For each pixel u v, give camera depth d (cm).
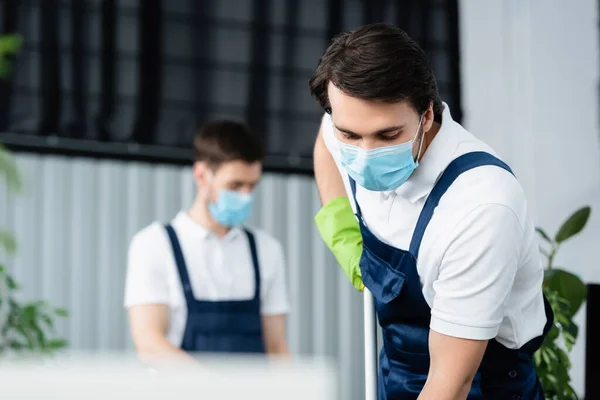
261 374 51
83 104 459
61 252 448
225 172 318
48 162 452
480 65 526
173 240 314
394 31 157
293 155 493
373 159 162
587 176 520
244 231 330
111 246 456
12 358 361
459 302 165
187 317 311
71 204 453
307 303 486
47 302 426
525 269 176
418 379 191
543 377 246
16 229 443
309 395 51
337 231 206
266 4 495
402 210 177
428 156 170
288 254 486
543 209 518
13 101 449
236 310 318
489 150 176
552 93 521
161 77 474
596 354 238
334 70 155
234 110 486
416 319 186
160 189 466
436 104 166
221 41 486
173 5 479
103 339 452
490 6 528
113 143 462
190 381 51
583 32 525
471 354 167
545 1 523
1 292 360
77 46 461
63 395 50
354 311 494
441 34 523
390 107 155
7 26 451
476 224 161
